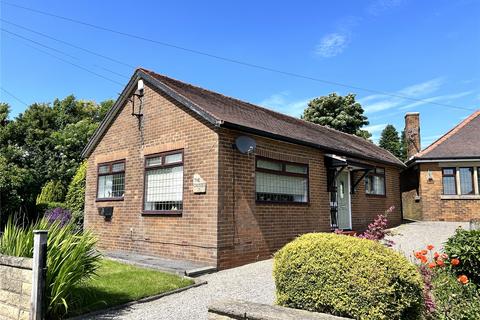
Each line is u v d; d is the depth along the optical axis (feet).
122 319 17.83
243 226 31.71
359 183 50.31
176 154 34.65
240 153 32.42
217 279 26.11
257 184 33.78
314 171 40.52
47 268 17.03
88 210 45.14
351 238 13.92
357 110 117.08
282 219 35.60
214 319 12.85
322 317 11.43
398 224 59.06
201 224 30.91
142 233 36.68
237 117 35.24
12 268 17.70
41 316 16.28
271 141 35.50
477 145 65.31
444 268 20.01
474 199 63.16
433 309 14.30
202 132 32.32
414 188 70.69
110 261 31.94
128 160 40.22
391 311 11.93
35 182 67.31
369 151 57.98
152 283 23.65
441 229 51.85
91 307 19.01
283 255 14.25
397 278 12.25
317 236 14.33
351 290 12.34
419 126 79.51
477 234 21.57
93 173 45.44
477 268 20.27
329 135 56.29
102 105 101.30
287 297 13.61
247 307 12.63
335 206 44.86
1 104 85.30
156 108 37.65
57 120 89.10
